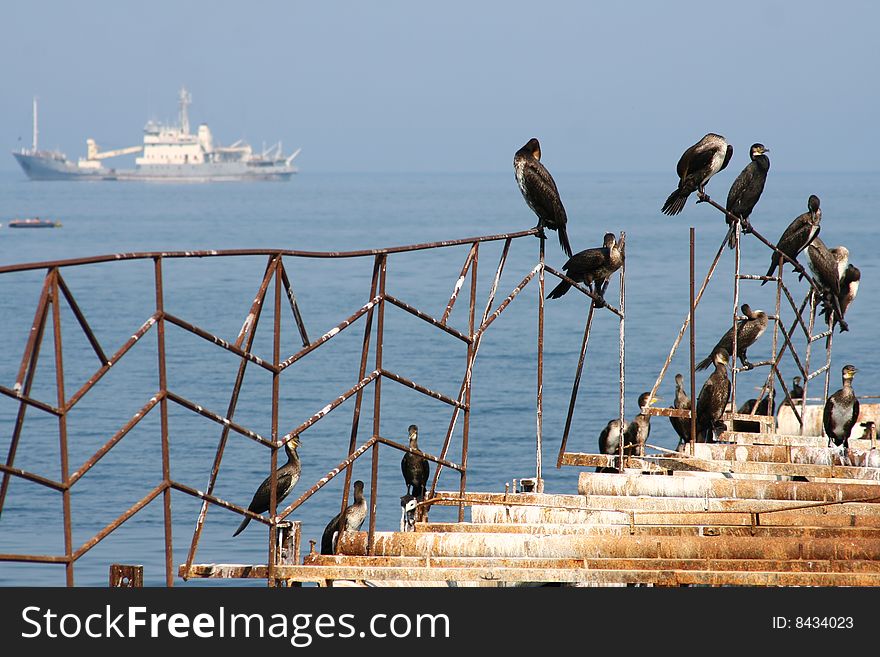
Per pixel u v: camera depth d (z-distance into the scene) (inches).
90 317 2124.8
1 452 1147.3
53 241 4178.2
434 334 1926.7
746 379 1514.5
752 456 620.7
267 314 2196.1
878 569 452.4
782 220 5315.0
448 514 904.9
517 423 1288.1
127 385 1526.8
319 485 456.1
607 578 443.2
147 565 786.8
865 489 540.4
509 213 6397.6
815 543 467.8
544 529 495.8
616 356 1713.8
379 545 470.9
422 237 4424.2
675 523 506.9
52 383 1557.6
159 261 398.3
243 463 1111.6
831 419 631.8
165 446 407.5
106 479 1042.1
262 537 862.5
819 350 1743.4
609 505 533.0
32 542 842.2
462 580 441.4
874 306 2208.4
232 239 4360.2
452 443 1192.8
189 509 945.5
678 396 774.5
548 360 1683.1
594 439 1215.6
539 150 579.5
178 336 1932.8
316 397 1445.6
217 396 1460.4
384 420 1299.2
